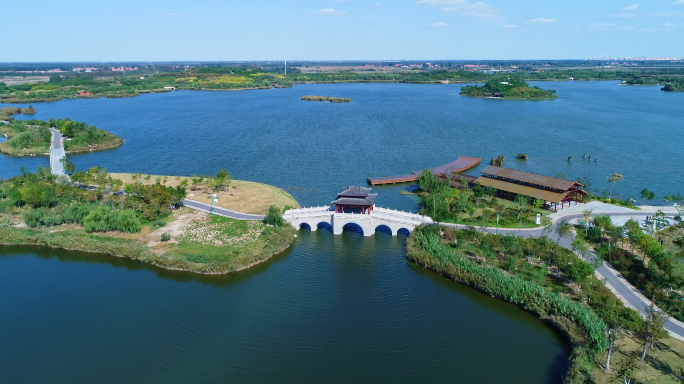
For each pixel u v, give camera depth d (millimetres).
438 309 94188
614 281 96375
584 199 150500
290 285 103375
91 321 90812
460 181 164875
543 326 87938
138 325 89500
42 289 103062
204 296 99250
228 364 78375
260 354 80812
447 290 101375
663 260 96438
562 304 86500
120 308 95250
